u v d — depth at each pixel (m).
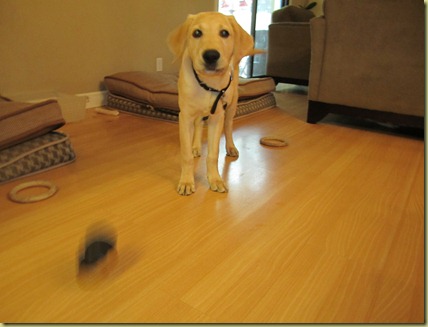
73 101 2.35
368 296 0.91
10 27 2.20
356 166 1.85
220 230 1.18
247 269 0.99
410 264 1.05
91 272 0.93
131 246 1.06
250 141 2.18
